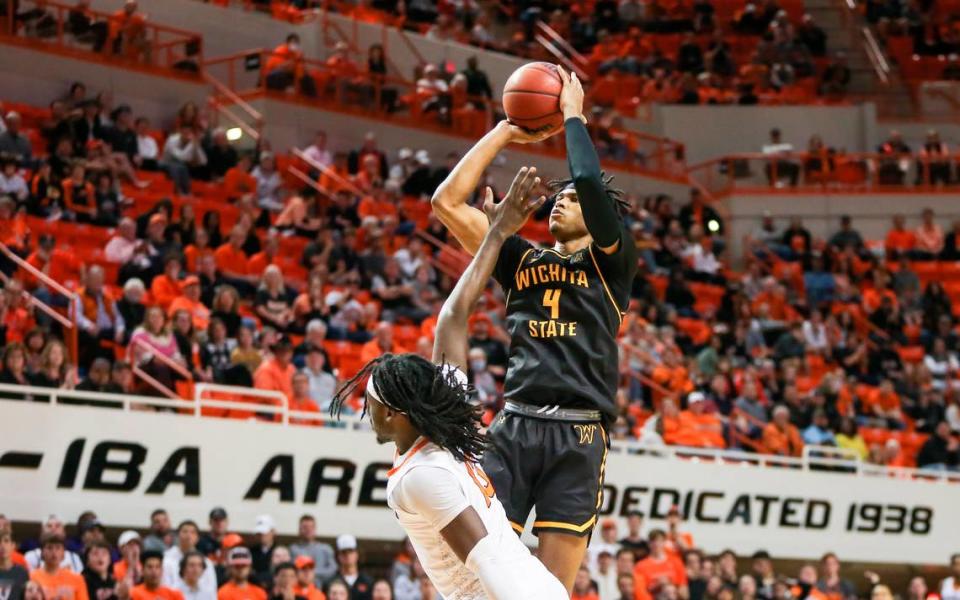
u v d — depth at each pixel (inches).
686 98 1203.9
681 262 982.4
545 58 1218.6
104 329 613.6
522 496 198.1
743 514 708.0
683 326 897.5
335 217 849.5
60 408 543.2
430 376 175.6
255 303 687.7
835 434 783.7
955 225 1078.4
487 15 1253.1
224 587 510.9
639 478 679.7
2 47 874.1
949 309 998.4
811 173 1133.1
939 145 1165.7
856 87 1263.5
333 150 986.7
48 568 471.2
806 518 724.7
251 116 956.0
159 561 487.8
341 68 1006.4
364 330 719.7
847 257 1029.2
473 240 212.5
